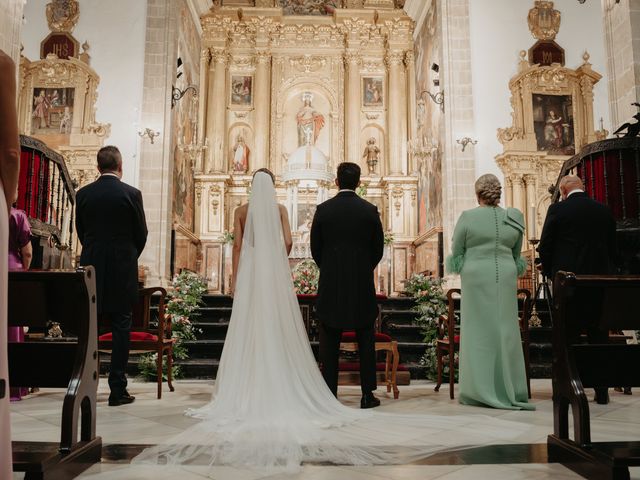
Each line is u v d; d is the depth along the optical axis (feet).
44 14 40.37
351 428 11.64
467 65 38.60
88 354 9.59
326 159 49.67
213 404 13.41
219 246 54.49
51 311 9.75
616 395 17.95
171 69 39.29
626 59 25.64
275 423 11.12
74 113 39.22
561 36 39.65
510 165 37.76
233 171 57.82
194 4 53.93
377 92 59.82
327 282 15.02
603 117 39.24
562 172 24.41
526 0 39.50
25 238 15.70
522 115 38.37
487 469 8.96
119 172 16.15
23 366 9.68
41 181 21.95
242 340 12.87
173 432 11.68
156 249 36.86
